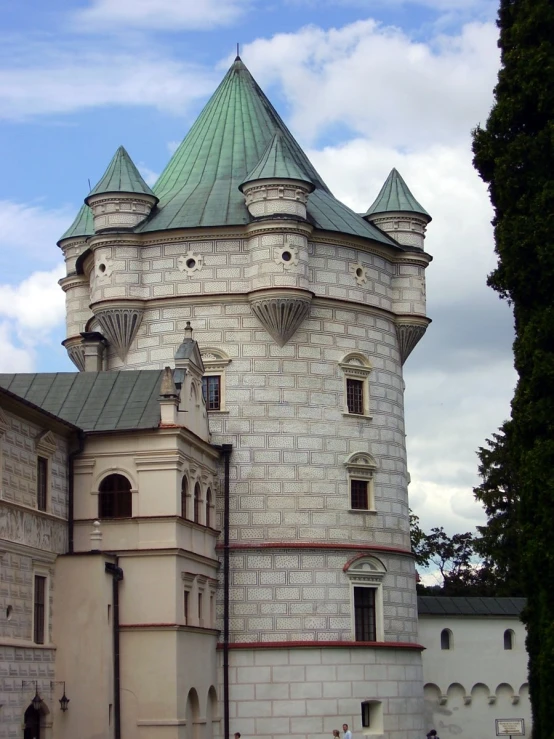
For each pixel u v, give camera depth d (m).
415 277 78.69
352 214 79.00
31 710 56.28
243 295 72.56
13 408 55.69
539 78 56.72
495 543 100.88
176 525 62.03
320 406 72.94
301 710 69.06
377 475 74.44
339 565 71.69
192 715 64.12
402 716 72.44
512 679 84.06
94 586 59.16
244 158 78.94
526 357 55.03
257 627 69.75
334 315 74.19
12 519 55.44
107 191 74.38
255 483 71.31
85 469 63.34
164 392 63.38
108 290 73.69
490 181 58.75
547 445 53.47
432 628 83.06
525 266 55.69
